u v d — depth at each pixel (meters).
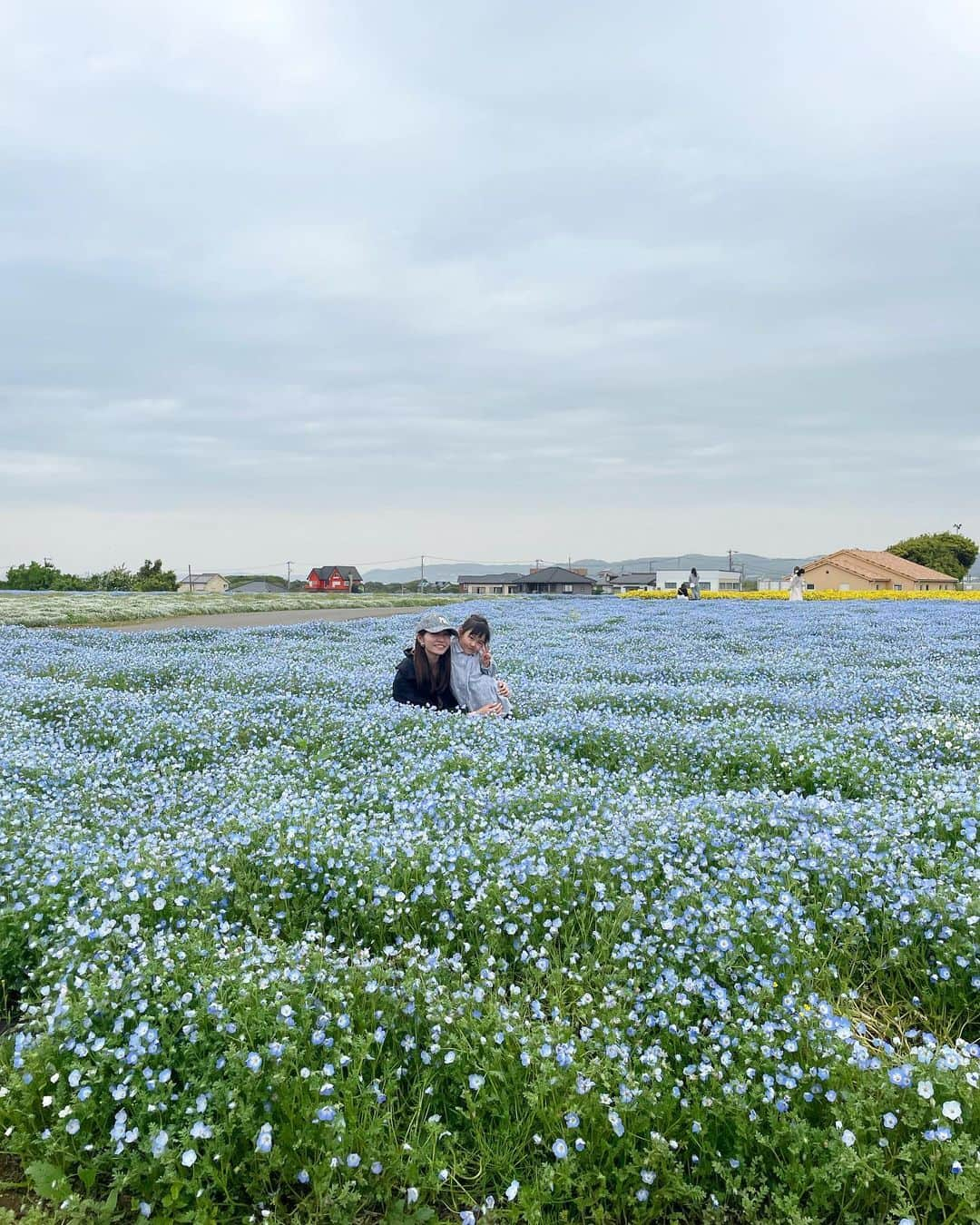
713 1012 3.71
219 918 4.39
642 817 5.49
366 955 4.04
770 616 32.06
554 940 4.47
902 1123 2.95
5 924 4.30
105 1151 3.01
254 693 12.09
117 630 26.41
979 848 5.05
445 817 5.80
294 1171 2.99
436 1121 3.06
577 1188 2.99
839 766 7.25
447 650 10.18
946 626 25.62
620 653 18.47
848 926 4.34
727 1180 2.88
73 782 7.00
